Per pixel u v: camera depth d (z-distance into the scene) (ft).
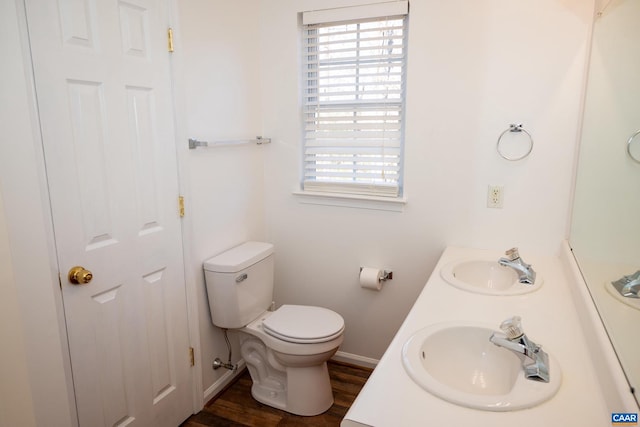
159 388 6.51
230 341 8.16
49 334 4.77
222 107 7.45
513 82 6.65
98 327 5.42
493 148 6.95
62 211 4.87
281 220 8.98
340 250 8.52
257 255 7.60
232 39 7.58
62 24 4.74
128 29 5.54
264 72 8.52
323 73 8.25
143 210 5.97
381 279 8.08
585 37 6.15
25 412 4.66
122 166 5.59
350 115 8.16
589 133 5.62
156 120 6.07
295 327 7.10
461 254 7.00
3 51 4.16
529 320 4.59
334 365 8.86
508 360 4.19
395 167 7.93
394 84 7.75
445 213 7.49
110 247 5.50
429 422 3.03
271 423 7.14
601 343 3.56
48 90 4.63
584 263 5.10
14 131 4.29
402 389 3.39
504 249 7.16
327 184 8.47
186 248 6.81
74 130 4.95
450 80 7.04
